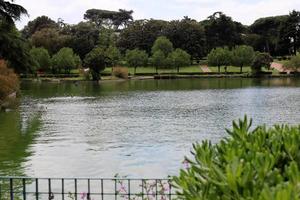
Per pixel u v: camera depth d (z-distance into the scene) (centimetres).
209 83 9325
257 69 11569
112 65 12600
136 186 1522
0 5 4997
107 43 14662
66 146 2388
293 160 359
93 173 1772
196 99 5600
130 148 2316
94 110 4425
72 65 11769
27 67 6169
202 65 14262
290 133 418
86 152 2209
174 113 4075
